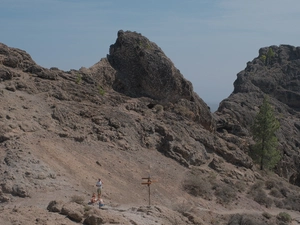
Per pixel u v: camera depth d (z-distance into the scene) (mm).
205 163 50188
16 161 31047
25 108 40062
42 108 41500
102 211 23406
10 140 33875
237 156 53562
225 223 35781
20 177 29656
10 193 28312
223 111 74625
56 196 29000
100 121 44812
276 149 66125
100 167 37594
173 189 40062
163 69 57562
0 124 35000
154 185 39062
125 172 39000
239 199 43969
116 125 45250
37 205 26859
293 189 54469
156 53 58812
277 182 53281
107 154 40500
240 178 49344
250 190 47406
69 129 41000
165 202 36719
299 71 102812
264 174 55938
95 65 56188
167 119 52906
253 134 62000
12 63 46469
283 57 107438
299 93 96562
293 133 82188
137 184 37875
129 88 57219
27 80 45344
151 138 47125
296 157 73188
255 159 60312
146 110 53188
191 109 57938
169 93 57562
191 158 48125
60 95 45438
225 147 54469
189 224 29422
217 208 39938
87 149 39562
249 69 102875
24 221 19578
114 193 33781
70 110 43719
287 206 47000
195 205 38625
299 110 95062
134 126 46906
